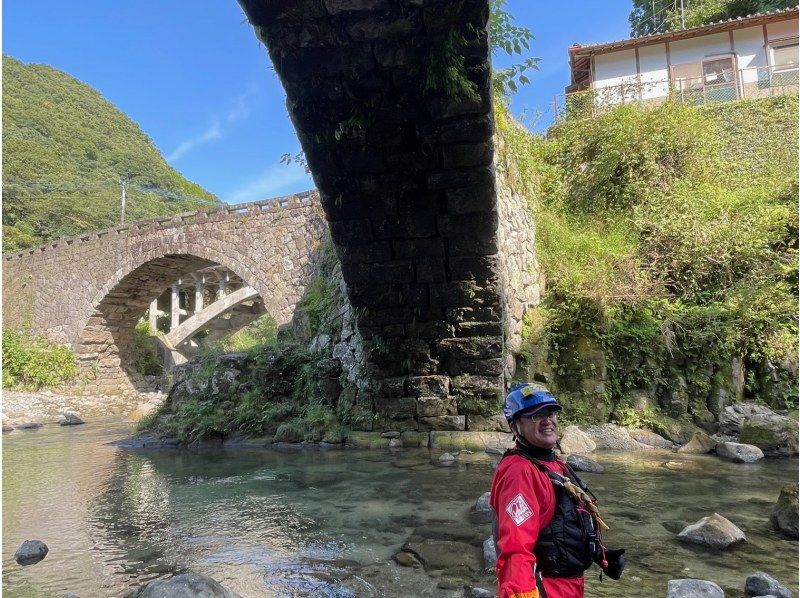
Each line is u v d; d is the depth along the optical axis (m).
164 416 10.82
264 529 4.68
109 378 23.02
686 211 10.31
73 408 19.58
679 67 16.84
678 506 4.79
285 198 17.67
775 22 16.00
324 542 4.26
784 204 9.88
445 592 3.29
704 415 7.94
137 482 6.85
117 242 21.20
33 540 4.39
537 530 1.88
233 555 4.07
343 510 5.15
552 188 12.38
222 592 3.01
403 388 8.72
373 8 4.45
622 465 6.48
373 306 8.07
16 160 35.97
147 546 4.35
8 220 32.56
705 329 8.34
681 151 11.68
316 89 5.25
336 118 5.55
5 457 9.36
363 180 6.35
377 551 4.02
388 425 8.80
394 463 7.30
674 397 8.20
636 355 8.57
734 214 9.88
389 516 4.89
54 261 23.48
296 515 5.06
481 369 8.34
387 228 6.98
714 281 9.38
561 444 7.39
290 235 17.47
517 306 9.05
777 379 7.91
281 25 4.64
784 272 8.48
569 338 9.04
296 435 9.12
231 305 24.72
